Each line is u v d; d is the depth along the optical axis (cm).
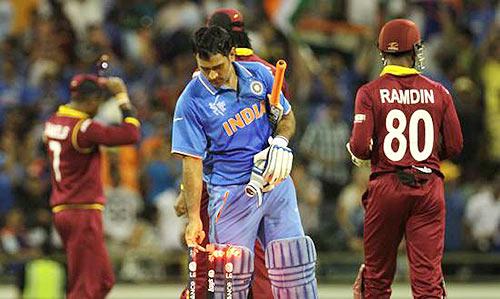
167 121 6156
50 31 6831
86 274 4275
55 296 4728
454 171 5744
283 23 6675
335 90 6406
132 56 6844
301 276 3006
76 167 4266
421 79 3322
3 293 5294
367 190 3341
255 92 3011
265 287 3322
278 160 2956
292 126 3050
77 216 4266
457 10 6850
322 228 5694
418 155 3281
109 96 5653
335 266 5541
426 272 3259
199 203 3005
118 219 5759
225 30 3028
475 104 6141
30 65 6700
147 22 6950
